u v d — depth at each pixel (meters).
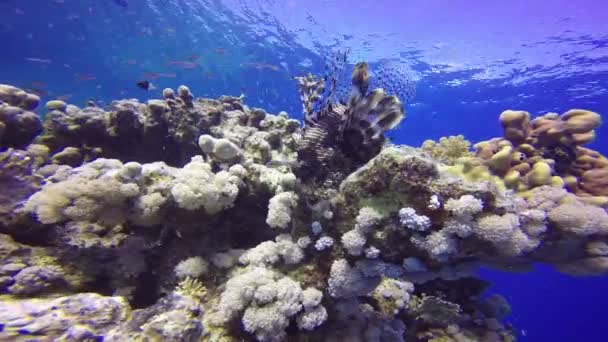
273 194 3.62
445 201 2.53
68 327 2.29
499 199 2.57
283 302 2.85
